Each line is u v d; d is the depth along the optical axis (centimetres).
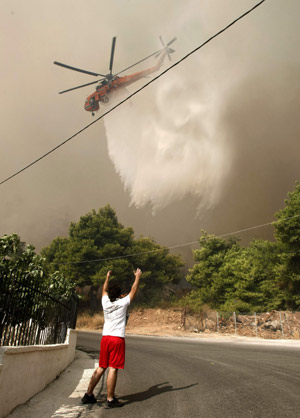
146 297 4544
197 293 3850
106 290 434
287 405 385
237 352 1170
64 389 496
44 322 537
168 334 2733
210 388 499
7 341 381
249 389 484
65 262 4550
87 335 2386
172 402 409
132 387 525
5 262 486
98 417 342
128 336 2453
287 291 2867
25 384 383
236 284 3189
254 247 3441
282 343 1803
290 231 2666
